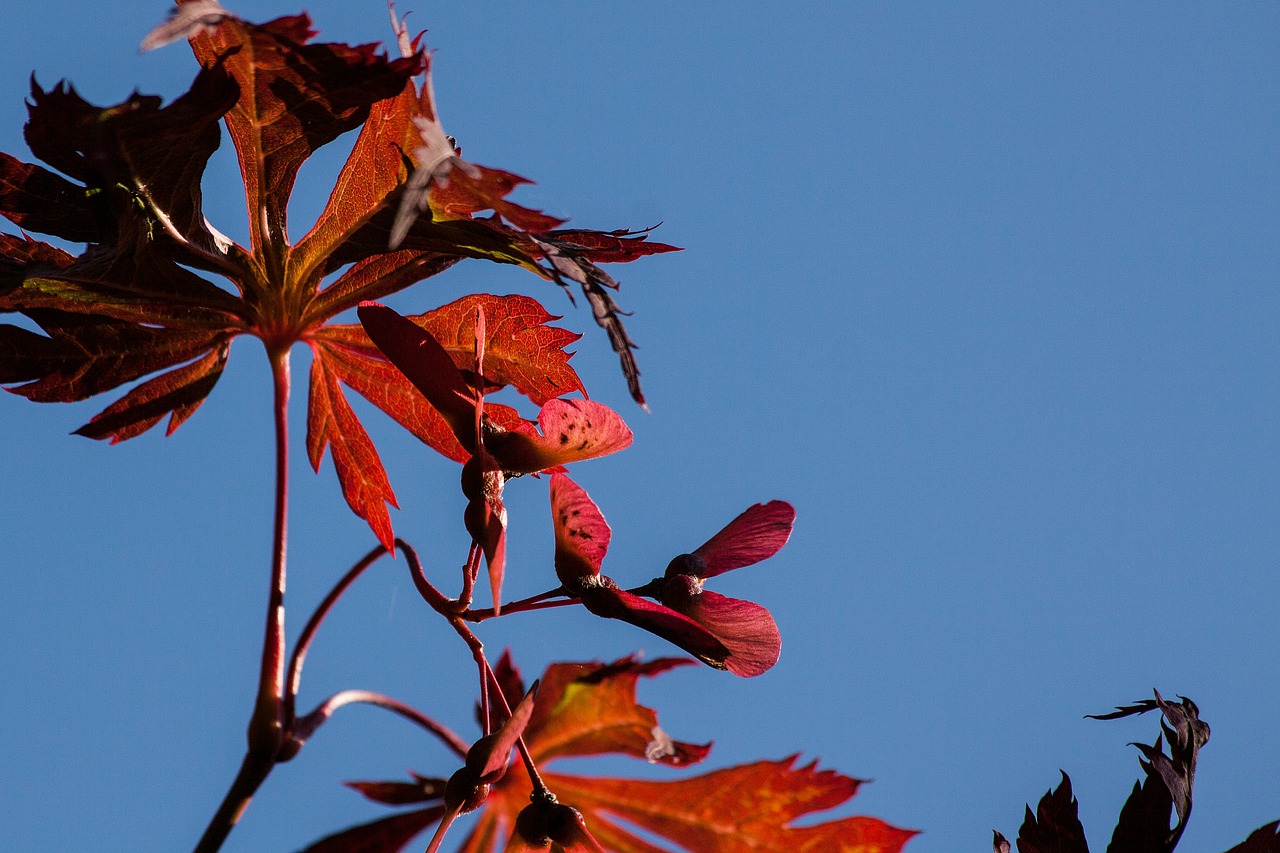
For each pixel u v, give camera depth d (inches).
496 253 37.0
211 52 36.4
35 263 37.4
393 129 37.0
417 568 37.1
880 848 36.9
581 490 36.3
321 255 37.5
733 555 37.0
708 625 36.7
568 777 37.3
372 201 37.2
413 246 37.3
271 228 37.5
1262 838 37.2
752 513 37.2
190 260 37.3
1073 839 37.3
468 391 36.4
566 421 36.4
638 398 36.6
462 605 36.7
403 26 36.7
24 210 36.9
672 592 36.7
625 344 36.7
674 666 36.9
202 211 37.3
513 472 36.6
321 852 37.1
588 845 36.4
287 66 36.5
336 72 36.5
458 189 36.4
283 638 36.9
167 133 36.4
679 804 37.1
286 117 36.9
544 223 36.3
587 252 36.9
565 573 36.4
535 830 36.5
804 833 37.0
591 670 37.0
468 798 36.0
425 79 36.3
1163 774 37.3
